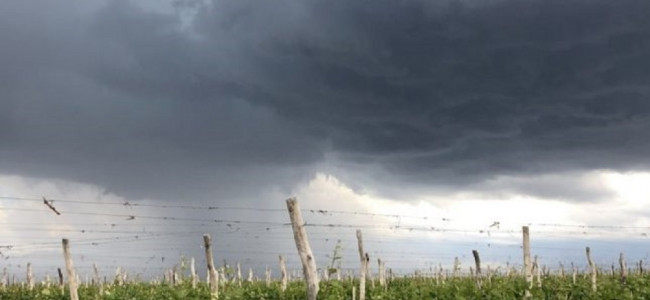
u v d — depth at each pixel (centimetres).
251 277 3634
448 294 2225
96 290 2955
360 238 1981
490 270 3553
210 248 2098
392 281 3256
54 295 2741
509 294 2181
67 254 2042
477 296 2200
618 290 2380
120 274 3712
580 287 2444
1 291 3072
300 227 1203
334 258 1725
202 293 2270
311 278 1194
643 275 3456
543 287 2406
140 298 2558
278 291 2478
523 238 2194
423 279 3481
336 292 1694
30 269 3353
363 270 1978
